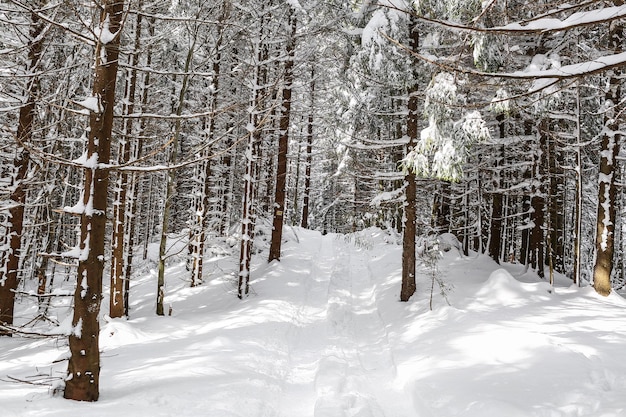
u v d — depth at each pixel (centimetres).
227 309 1327
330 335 1106
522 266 1794
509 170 1928
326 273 1888
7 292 1147
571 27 302
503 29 319
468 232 2342
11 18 988
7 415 459
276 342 979
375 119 1359
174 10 983
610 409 494
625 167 2386
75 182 1831
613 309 1061
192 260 1822
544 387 593
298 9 1402
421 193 1983
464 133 1014
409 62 1195
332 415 561
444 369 715
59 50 1150
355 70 1228
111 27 576
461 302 1173
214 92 1444
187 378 659
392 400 688
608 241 1213
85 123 1077
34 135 1030
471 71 352
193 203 2100
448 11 909
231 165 2095
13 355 958
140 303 1608
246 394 617
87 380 535
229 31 1334
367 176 1415
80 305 540
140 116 584
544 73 320
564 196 2028
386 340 1034
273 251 1864
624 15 280
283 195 1869
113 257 1263
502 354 749
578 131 1357
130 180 1316
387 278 1631
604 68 299
